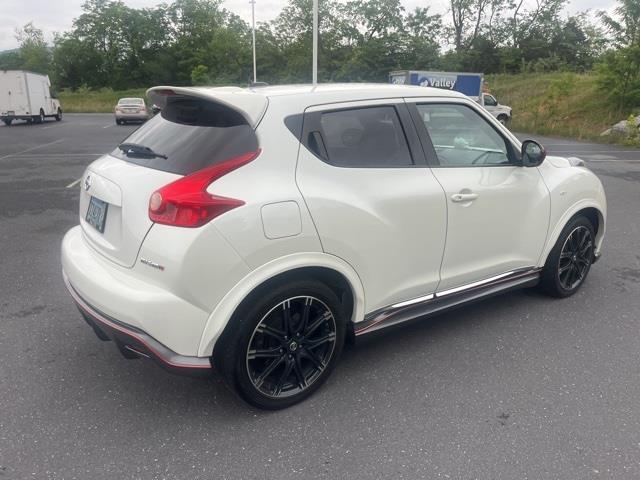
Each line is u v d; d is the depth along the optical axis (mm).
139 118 29750
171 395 3129
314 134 2922
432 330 3963
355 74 43188
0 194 9000
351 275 3025
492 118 3850
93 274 2805
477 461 2586
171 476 2480
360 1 53188
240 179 2637
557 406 3035
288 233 2705
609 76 24938
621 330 3982
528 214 3957
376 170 3117
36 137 20797
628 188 10125
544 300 4516
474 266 3717
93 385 3217
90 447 2670
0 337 3799
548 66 42594
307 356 3021
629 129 20703
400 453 2643
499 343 3770
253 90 3033
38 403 3025
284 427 2844
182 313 2547
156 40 73000
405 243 3248
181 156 2758
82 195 3363
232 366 2750
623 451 2662
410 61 42375
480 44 53156
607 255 5789
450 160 3561
